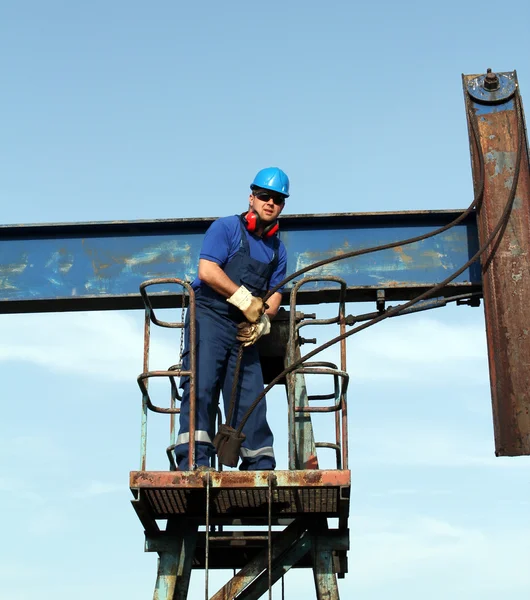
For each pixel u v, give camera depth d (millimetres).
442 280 8453
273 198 7312
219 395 7477
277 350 8164
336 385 7352
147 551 7160
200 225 8695
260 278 7242
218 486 6371
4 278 8625
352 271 8523
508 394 7535
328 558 7168
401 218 8625
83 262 8648
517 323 7695
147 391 6961
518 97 8383
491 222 7996
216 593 7215
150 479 6414
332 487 6418
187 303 8594
